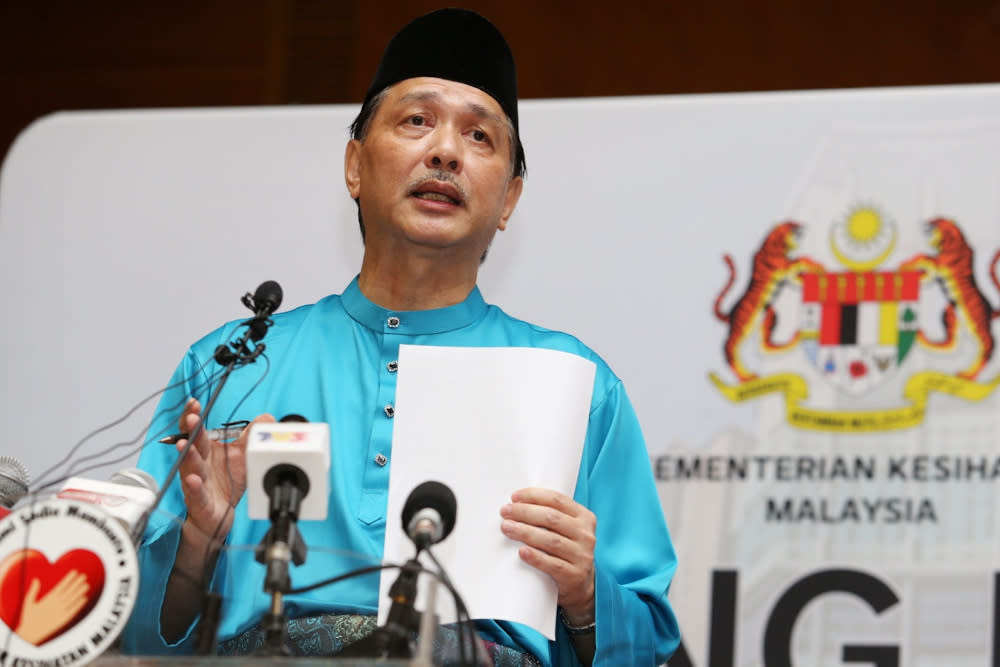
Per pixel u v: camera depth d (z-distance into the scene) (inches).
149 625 210.1
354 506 240.1
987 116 346.6
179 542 217.0
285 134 370.9
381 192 264.8
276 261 362.6
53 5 511.5
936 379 333.4
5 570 165.2
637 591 249.1
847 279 341.4
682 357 343.3
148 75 504.1
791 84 471.5
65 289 362.6
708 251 348.5
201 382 259.6
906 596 324.2
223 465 217.2
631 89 475.8
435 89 271.6
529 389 228.2
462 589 214.5
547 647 236.4
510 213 293.9
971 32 470.6
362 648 218.7
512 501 217.3
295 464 184.1
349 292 275.0
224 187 368.2
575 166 356.8
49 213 368.8
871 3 475.8
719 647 328.2
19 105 504.1
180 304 360.8
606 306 347.9
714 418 339.0
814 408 336.2
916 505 328.2
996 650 319.0
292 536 181.0
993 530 324.2
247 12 506.0
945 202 342.6
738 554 331.6
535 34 482.9
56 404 354.6
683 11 479.8
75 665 162.6
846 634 324.8
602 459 262.2
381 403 254.2
